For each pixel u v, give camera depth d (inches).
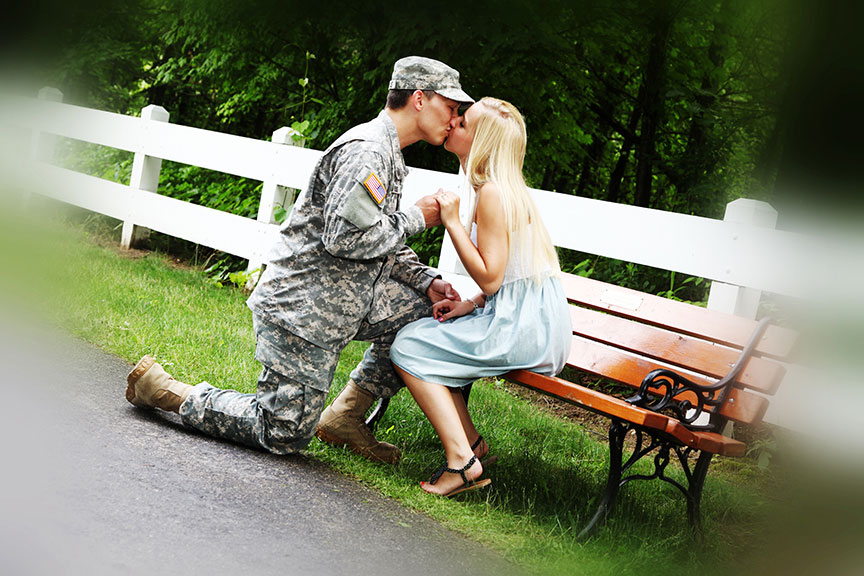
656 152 417.7
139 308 195.8
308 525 100.5
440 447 144.8
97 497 94.3
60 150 428.5
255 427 121.6
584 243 188.5
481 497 124.6
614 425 115.3
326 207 117.7
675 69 396.2
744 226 167.3
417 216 121.5
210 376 153.7
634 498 134.6
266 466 117.7
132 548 84.3
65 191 346.0
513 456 147.9
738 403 121.0
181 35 409.1
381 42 323.0
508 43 307.1
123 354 157.9
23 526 83.9
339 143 120.4
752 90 372.2
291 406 120.4
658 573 106.3
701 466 119.9
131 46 534.3
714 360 131.6
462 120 125.8
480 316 123.6
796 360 120.3
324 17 345.7
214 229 281.1
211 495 102.5
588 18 346.3
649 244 178.9
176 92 554.6
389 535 103.3
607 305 148.2
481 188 122.3
